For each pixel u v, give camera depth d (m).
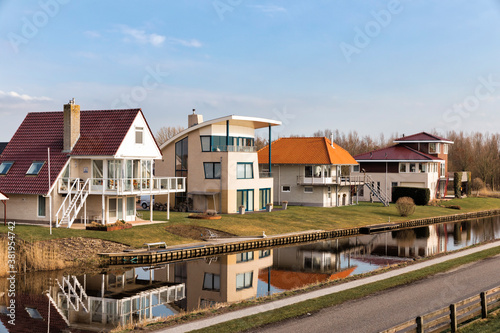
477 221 60.69
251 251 37.41
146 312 21.64
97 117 39.97
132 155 38.59
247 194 51.72
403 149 76.44
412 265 28.67
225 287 26.58
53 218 36.34
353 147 121.44
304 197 61.75
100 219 37.59
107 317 20.83
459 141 104.69
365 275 26.20
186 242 35.50
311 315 18.38
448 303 20.11
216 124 50.47
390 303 20.03
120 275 28.36
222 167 49.34
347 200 66.62
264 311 19.02
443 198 78.88
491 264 28.44
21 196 36.88
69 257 30.02
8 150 39.81
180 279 28.09
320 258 35.34
